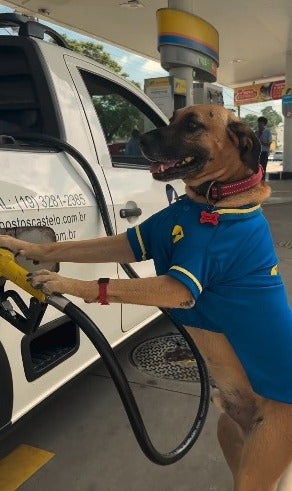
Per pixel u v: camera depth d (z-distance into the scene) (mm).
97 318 2906
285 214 11758
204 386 2420
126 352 4016
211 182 1846
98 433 3002
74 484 2568
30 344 2586
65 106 2873
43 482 2580
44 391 2494
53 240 2438
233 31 16641
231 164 1846
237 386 1997
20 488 2529
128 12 13242
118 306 3146
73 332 2689
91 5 12555
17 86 2910
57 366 2553
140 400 3352
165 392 3457
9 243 2033
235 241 1749
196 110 1889
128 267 2836
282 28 16234
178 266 1697
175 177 1919
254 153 1806
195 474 2656
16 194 2260
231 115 1906
